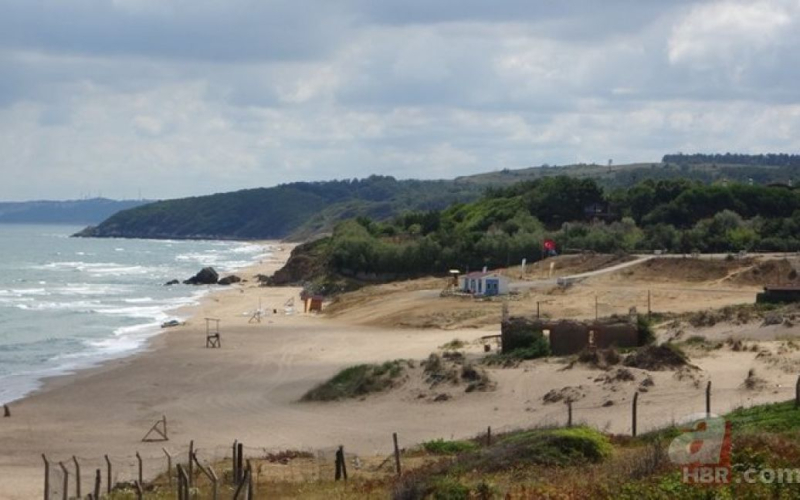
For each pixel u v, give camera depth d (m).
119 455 45.62
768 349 55.00
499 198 174.50
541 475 26.48
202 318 109.94
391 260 141.75
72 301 135.50
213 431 50.47
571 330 62.12
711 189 153.25
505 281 105.94
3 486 39.50
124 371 72.00
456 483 25.48
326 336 88.88
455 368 55.25
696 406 43.03
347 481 33.22
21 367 75.12
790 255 115.44
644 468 23.78
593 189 162.12
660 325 74.50
